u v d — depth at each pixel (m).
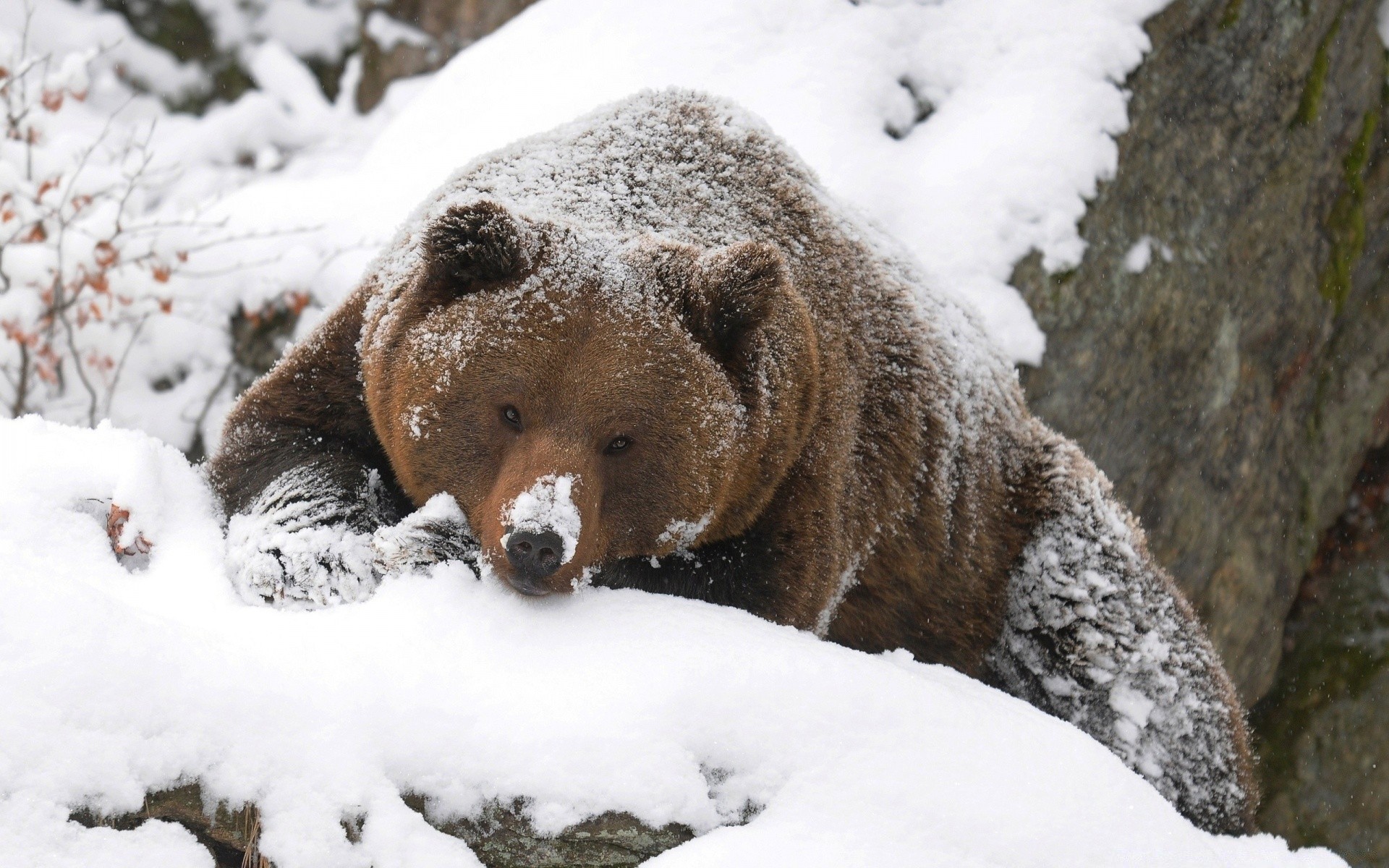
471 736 5.52
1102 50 15.01
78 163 15.98
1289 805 16.91
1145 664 9.88
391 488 8.01
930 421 9.43
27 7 18.52
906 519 9.31
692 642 6.05
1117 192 14.53
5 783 5.01
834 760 5.72
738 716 5.75
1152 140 14.98
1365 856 16.78
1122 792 6.07
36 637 5.24
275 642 5.77
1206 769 10.10
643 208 8.30
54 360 15.04
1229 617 15.93
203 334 15.22
